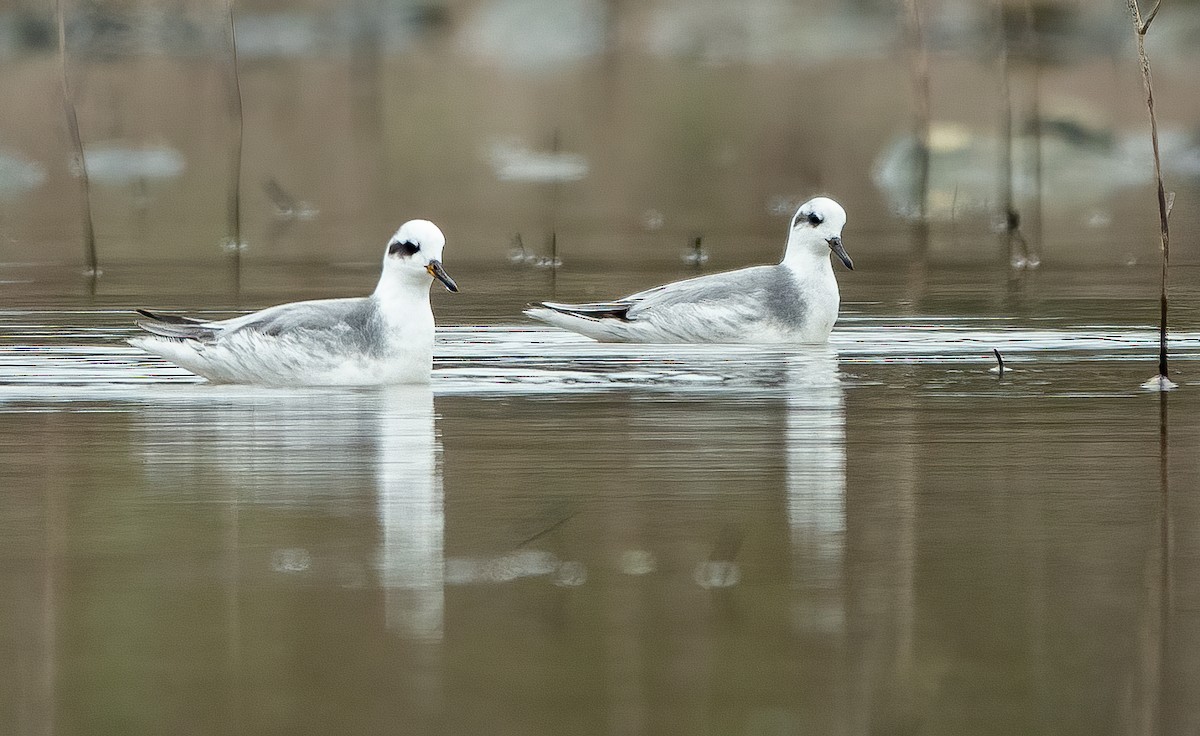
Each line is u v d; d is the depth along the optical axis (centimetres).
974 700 910
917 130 4019
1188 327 2103
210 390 1738
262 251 2905
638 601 1059
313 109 5434
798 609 1042
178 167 4269
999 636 999
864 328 2131
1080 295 2377
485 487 1333
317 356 1745
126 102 5400
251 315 1778
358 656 967
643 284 2503
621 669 948
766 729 870
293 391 1731
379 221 3356
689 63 7019
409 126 5103
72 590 1081
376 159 4450
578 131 5044
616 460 1421
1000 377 1805
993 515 1250
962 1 7006
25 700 906
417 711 891
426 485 1339
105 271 2638
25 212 3447
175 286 2470
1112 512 1259
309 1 7794
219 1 6588
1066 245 2947
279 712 890
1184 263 2692
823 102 5519
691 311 2025
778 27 7631
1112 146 4116
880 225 3297
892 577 1106
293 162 4369
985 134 4300
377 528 1219
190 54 6588
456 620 1023
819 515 1251
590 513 1255
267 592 1075
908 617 1031
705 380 1797
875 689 922
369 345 1750
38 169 4175
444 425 1562
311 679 934
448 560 1141
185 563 1138
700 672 942
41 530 1216
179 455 1445
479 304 2317
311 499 1297
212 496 1307
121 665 955
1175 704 903
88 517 1250
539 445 1477
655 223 3328
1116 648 980
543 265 2734
